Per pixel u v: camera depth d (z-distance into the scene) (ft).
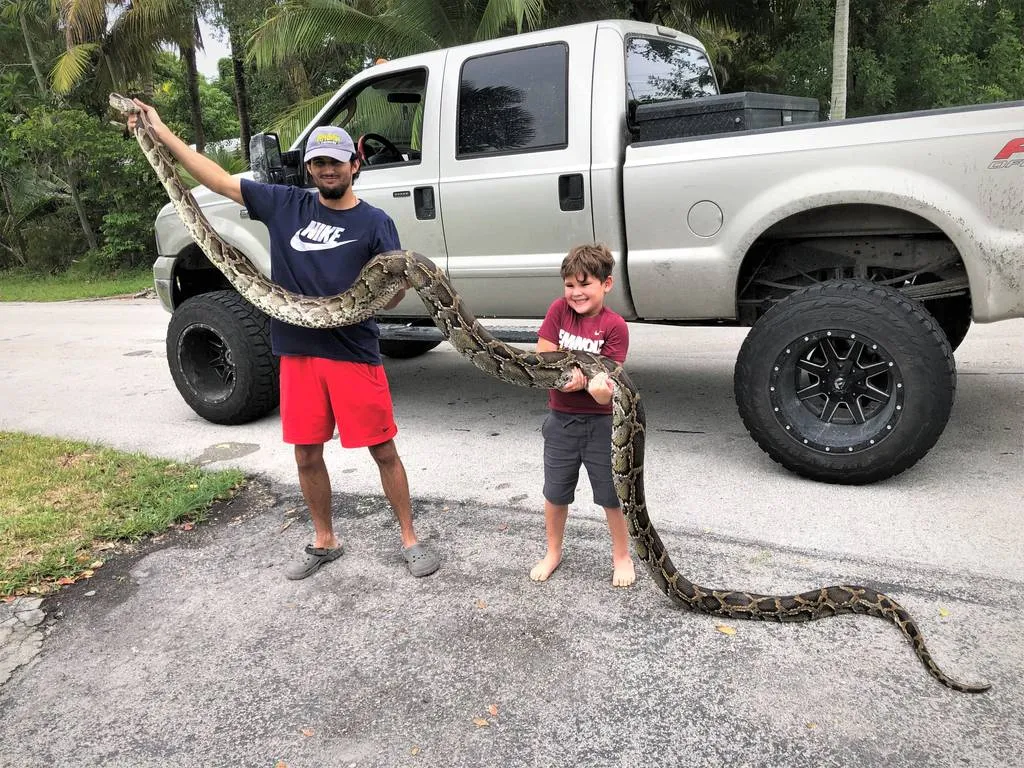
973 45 81.10
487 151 18.28
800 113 18.01
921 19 66.44
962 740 8.36
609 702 9.32
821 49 61.77
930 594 11.12
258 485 16.94
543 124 17.52
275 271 12.51
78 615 11.94
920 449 14.08
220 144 97.30
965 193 13.42
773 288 17.10
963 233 13.48
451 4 46.62
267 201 12.37
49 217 92.68
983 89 72.54
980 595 11.01
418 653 10.51
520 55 17.81
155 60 78.18
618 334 11.70
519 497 15.61
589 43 17.07
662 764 8.29
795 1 56.29
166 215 22.50
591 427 11.50
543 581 12.25
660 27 19.39
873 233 15.33
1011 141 12.91
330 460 18.49
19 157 83.30
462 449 18.79
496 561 13.00
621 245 16.97
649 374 25.14
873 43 66.69
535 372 11.62
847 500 14.37
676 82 19.45
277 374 21.01
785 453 15.21
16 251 93.66
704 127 16.07
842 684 9.40
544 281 18.04
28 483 17.07
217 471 17.69
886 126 13.91
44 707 9.80
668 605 11.39
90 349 36.14
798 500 14.53
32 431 21.94
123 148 79.10
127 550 14.08
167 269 22.79
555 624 11.03
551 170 17.22
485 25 44.06
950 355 13.82
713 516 14.10
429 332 20.39
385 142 20.89
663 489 15.49
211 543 14.25
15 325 46.80
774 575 11.96
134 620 11.74
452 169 18.65
